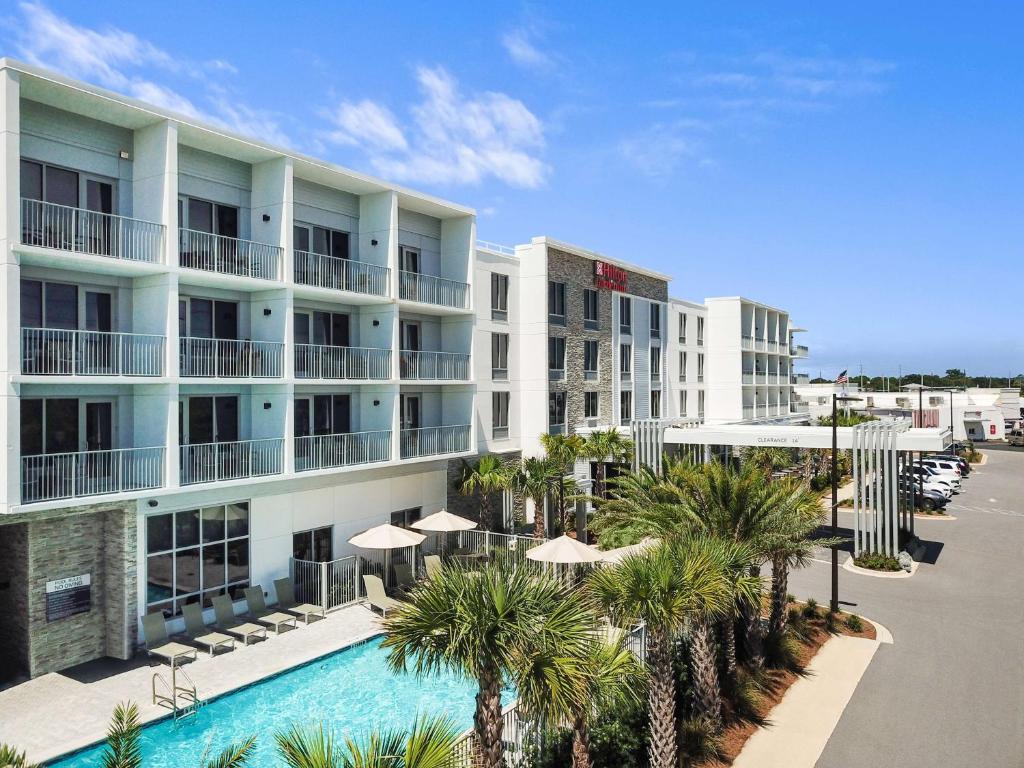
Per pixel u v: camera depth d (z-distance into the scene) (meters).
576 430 33.00
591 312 35.03
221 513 18.95
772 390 58.66
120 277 17.64
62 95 15.54
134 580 16.64
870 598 22.05
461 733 10.34
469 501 28.27
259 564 19.95
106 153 17.27
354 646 17.34
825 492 42.34
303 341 22.72
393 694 14.90
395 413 23.47
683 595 10.71
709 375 50.19
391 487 24.58
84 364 16.69
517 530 29.47
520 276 31.06
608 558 20.50
